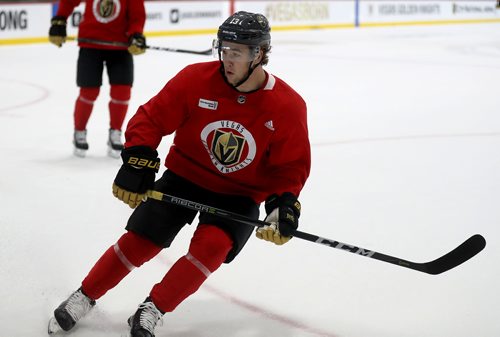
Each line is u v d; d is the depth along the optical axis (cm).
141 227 566
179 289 554
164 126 571
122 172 559
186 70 569
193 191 591
